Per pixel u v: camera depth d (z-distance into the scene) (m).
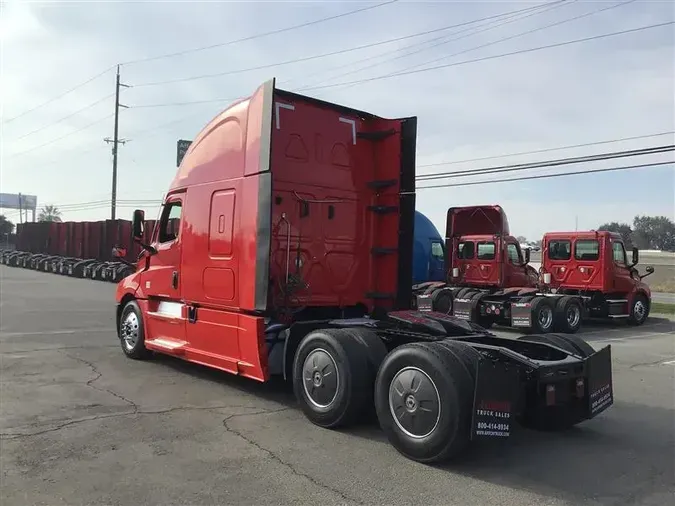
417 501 4.23
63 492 4.21
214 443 5.38
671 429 6.34
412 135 7.81
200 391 7.36
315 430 5.86
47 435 5.46
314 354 6.07
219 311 7.38
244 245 6.92
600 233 17.05
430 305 16.75
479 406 4.81
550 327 15.48
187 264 8.05
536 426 6.26
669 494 4.48
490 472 4.89
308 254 7.38
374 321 6.88
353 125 7.94
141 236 9.28
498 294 16.42
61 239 40.47
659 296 34.41
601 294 17.17
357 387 5.71
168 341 8.52
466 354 5.05
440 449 4.85
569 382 5.79
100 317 15.03
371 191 8.09
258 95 6.88
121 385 7.59
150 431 5.67
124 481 4.43
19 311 16.28
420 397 5.01
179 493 4.24
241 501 4.14
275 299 7.03
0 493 4.18
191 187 8.12
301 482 4.52
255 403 6.85
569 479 4.76
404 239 7.84
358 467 4.88
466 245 17.97
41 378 7.87
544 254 18.20
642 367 10.35
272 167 7.09
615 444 5.77
